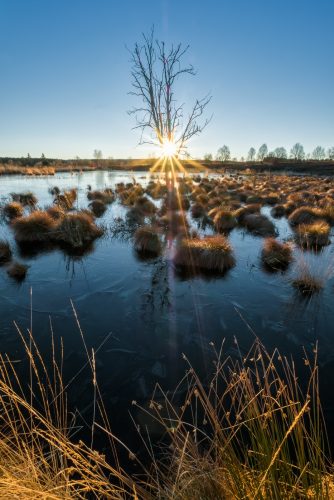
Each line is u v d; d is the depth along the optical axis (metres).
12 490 1.55
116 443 3.05
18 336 4.84
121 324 5.27
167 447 2.98
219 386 3.80
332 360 4.32
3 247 8.74
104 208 16.39
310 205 16.02
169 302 6.12
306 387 3.79
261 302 6.14
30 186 26.20
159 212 15.32
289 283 7.04
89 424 3.26
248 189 24.89
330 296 6.38
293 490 1.64
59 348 4.56
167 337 4.90
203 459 1.98
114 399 3.61
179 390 3.76
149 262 8.44
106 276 7.42
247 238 11.20
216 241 8.43
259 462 1.82
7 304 5.90
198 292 6.60
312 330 5.12
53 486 1.77
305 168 56.09
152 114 12.12
